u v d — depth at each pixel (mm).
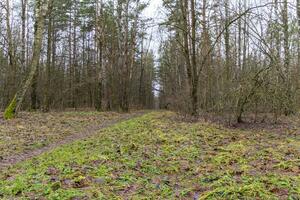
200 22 20047
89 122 19109
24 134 13695
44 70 34094
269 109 16875
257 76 15172
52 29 32750
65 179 6699
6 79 29516
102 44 31438
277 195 5336
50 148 11625
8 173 7828
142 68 49656
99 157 8570
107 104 33594
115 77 34656
